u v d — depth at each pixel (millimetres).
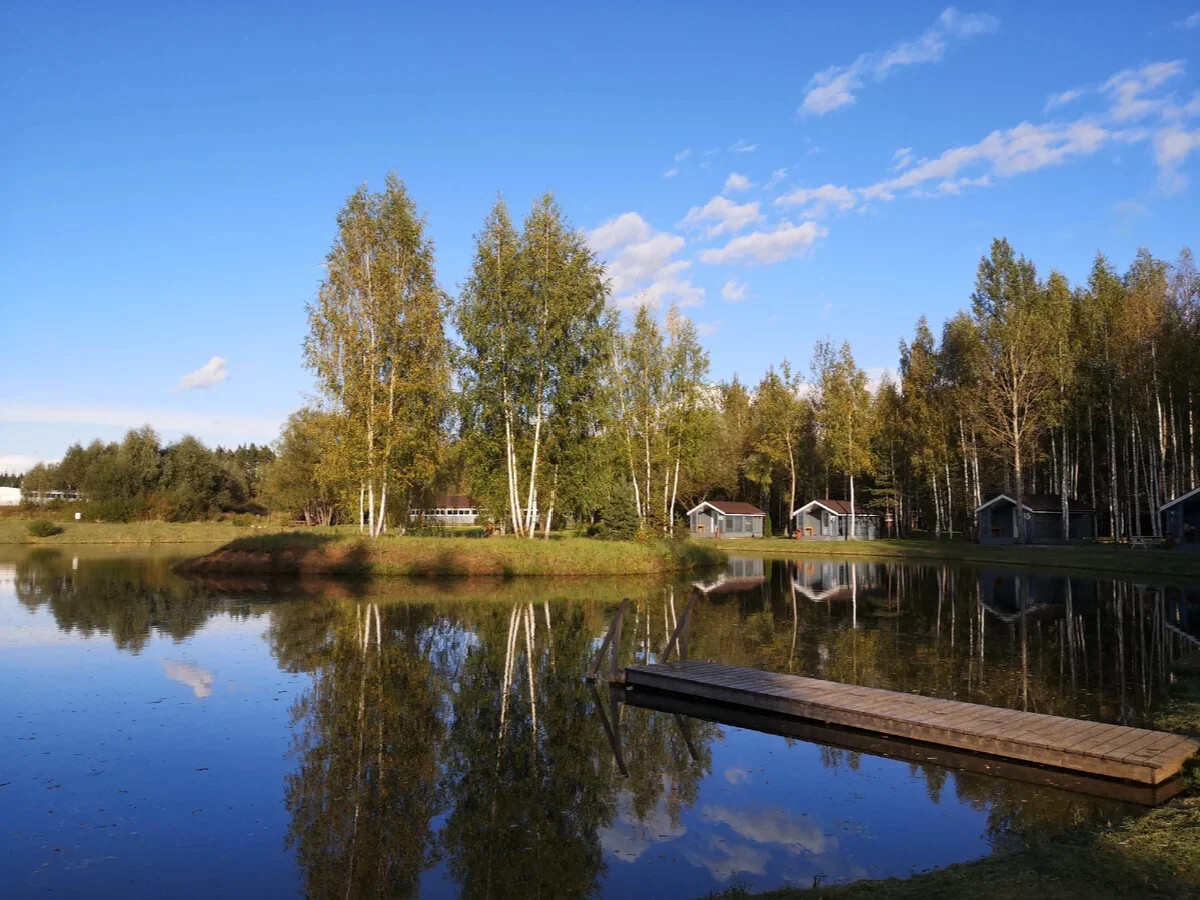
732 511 75125
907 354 70750
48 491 92688
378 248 39062
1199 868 6758
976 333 57188
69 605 26344
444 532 50719
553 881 7562
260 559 37094
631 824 8961
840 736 12266
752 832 8703
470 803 9586
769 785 10141
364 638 20453
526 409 40000
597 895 7250
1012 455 56125
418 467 39812
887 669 16625
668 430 51656
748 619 24344
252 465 133500
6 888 7414
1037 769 10555
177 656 18062
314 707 13812
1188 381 45312
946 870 7305
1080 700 13891
